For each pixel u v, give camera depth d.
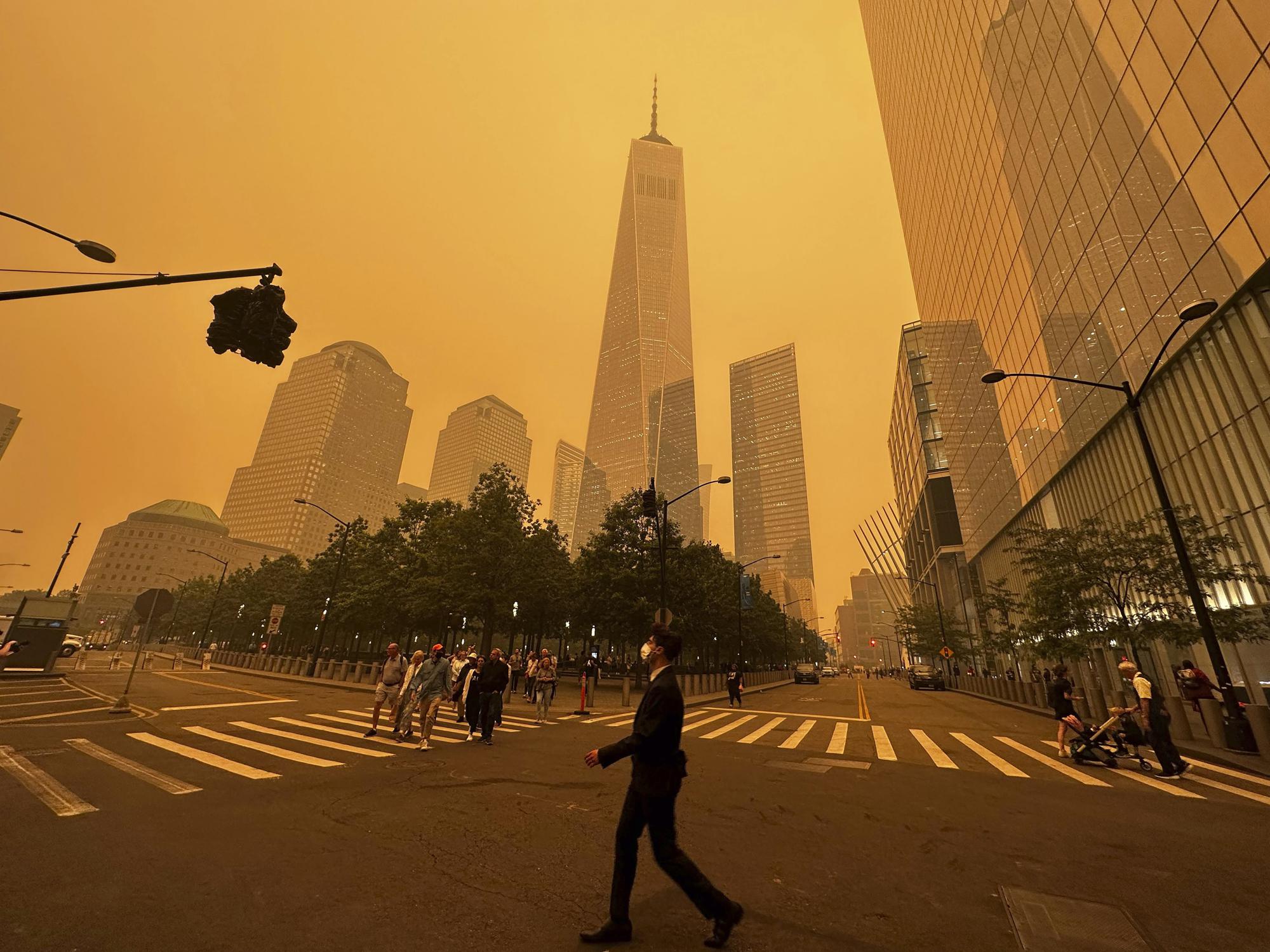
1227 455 18.83
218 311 9.04
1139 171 22.48
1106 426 26.00
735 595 49.78
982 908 4.07
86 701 15.26
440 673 10.48
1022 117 32.84
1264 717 10.87
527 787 7.51
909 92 58.56
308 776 7.63
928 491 70.69
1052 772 9.54
